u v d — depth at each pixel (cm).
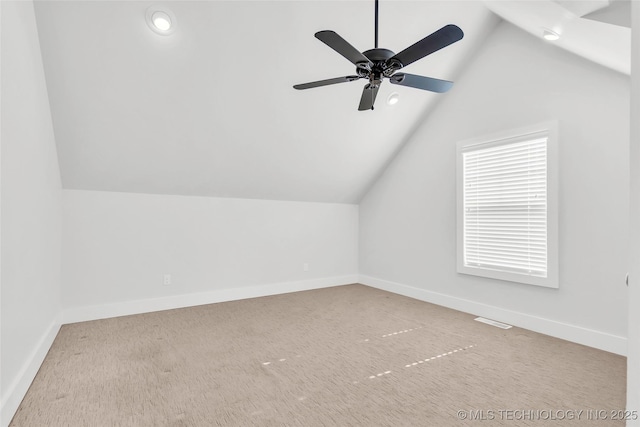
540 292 308
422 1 292
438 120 408
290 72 314
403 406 191
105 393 204
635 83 97
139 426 173
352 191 509
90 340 288
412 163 445
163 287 386
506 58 336
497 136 341
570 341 285
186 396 201
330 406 191
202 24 261
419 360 250
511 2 240
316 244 503
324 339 293
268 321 342
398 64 209
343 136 405
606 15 189
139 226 371
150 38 258
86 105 283
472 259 365
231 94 315
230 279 430
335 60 315
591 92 275
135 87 284
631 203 99
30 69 224
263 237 455
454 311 377
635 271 96
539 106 309
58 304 313
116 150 323
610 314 265
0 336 168
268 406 191
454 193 388
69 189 335
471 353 262
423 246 429
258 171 409
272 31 279
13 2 192
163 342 285
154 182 368
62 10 230
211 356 257
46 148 268
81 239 341
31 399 196
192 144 346
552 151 297
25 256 210
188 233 401
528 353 262
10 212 184
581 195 281
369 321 342
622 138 260
